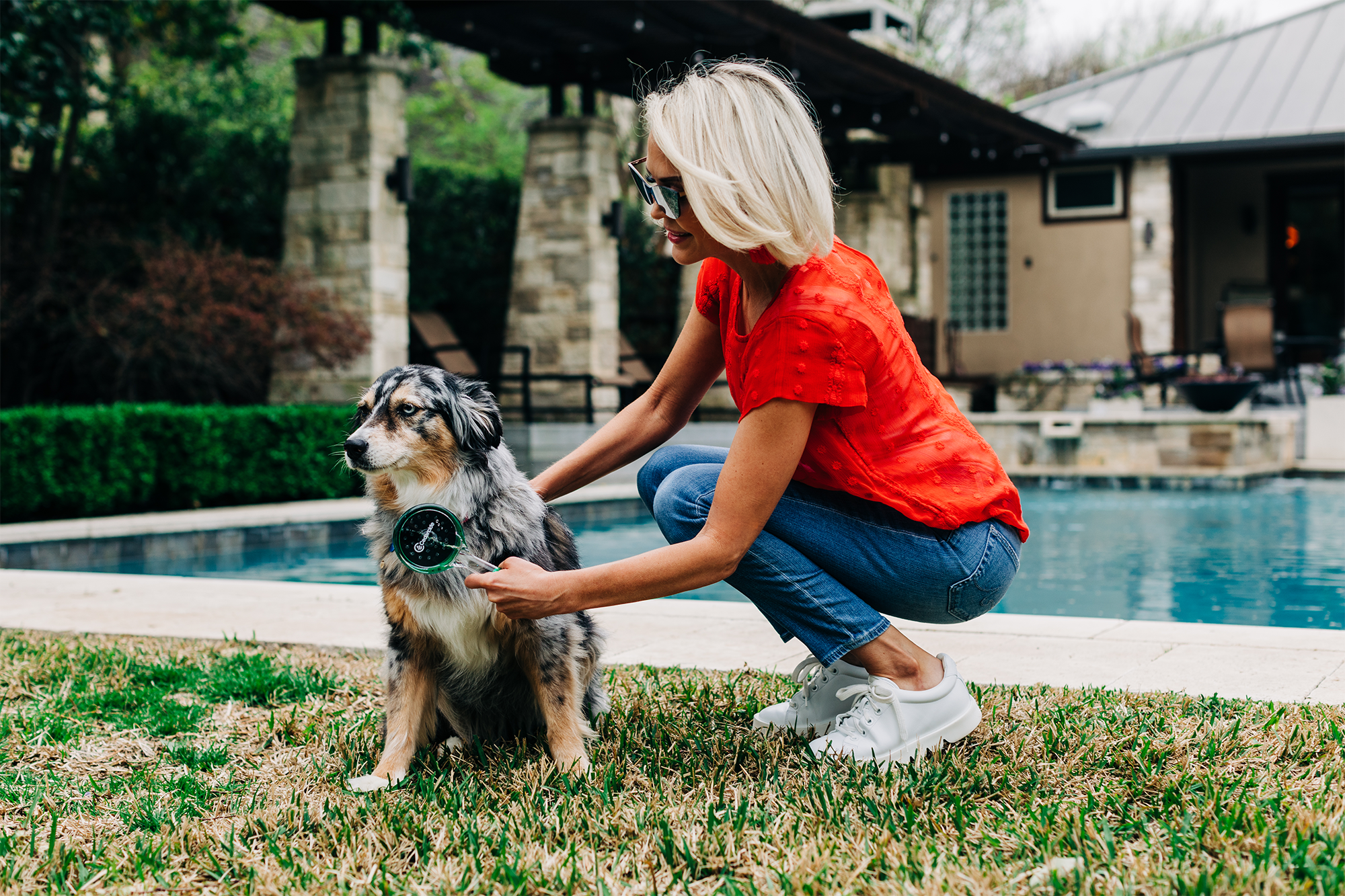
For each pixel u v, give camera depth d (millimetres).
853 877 1689
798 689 2832
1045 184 15898
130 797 2244
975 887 1631
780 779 2182
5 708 2850
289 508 7543
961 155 14109
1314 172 15953
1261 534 6715
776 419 2051
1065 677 2941
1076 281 15766
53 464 6746
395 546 2139
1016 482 9836
